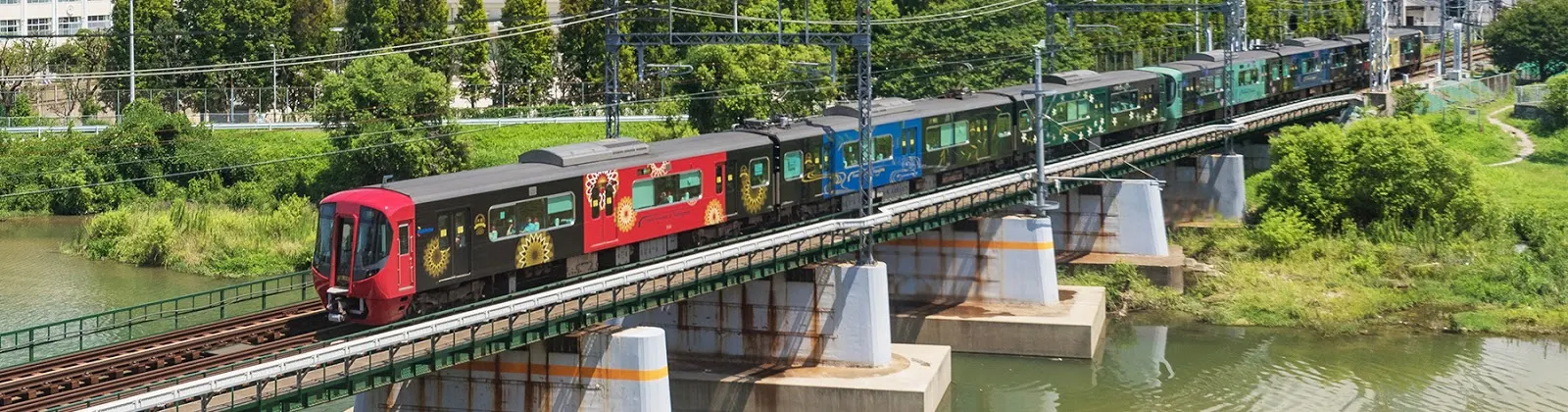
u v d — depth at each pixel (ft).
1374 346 213.25
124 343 136.77
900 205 187.62
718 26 349.00
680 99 309.63
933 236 222.48
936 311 217.77
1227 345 215.10
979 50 345.31
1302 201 267.39
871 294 180.75
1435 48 492.54
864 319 180.96
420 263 142.61
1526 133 340.59
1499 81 391.04
